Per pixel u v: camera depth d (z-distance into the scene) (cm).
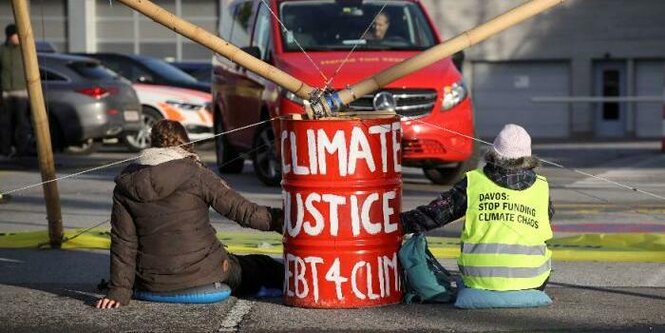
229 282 761
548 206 732
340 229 721
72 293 792
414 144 1341
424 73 1356
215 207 743
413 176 1628
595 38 3409
